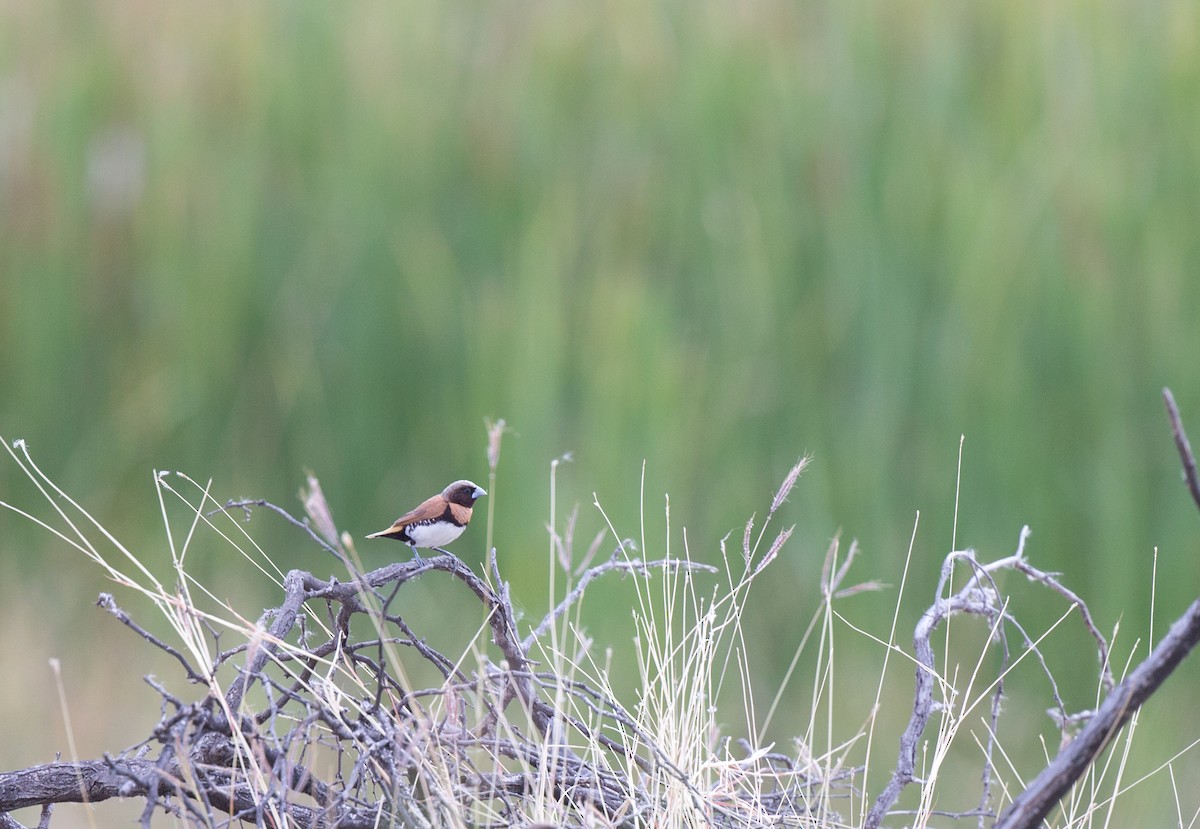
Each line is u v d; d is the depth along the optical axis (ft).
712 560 34.91
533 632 16.05
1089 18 39.50
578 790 14.64
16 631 34.45
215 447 39.81
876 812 14.25
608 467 34.22
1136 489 34.45
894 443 36.40
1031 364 36.29
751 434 37.37
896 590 34.30
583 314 38.50
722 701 30.99
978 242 37.22
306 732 13.56
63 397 40.32
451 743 14.19
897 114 40.01
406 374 39.78
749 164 40.57
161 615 34.27
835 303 38.22
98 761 14.06
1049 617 33.22
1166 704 29.60
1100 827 25.66
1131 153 38.50
